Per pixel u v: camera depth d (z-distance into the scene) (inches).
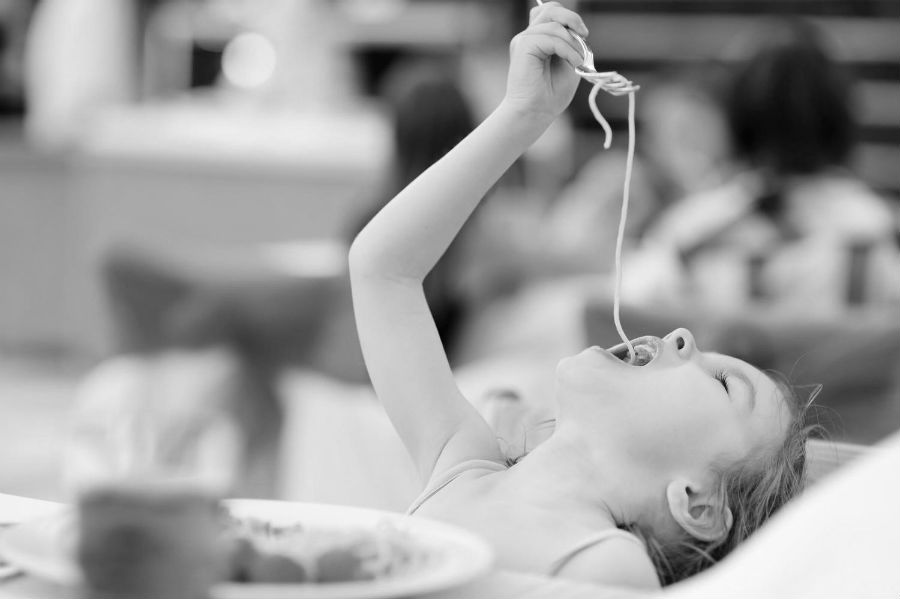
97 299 272.5
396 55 319.3
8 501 51.6
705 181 208.7
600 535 52.2
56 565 37.6
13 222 286.5
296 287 158.4
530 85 61.8
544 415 73.0
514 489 58.3
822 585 33.4
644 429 59.3
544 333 152.1
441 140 147.6
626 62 355.6
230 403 157.4
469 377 145.3
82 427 38.3
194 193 264.4
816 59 135.6
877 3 336.5
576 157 329.1
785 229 134.2
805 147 135.9
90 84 290.7
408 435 62.9
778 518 37.2
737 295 134.6
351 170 253.4
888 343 111.3
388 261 63.2
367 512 47.1
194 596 35.5
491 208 153.4
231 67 288.5
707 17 349.4
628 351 64.0
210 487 36.0
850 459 64.9
